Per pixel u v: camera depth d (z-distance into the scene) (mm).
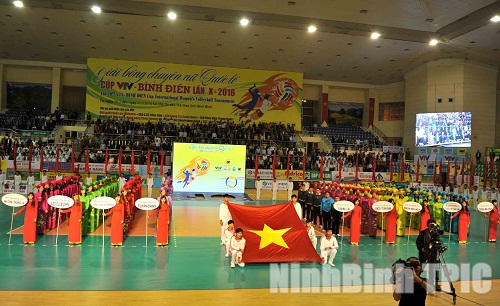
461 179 32281
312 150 38312
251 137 37406
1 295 8648
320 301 9078
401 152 37594
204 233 15891
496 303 9352
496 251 14719
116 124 35688
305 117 45594
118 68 37719
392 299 9344
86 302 8406
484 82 35156
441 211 17766
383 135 43844
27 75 40062
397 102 43594
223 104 39219
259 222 12656
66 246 13141
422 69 37188
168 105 38438
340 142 40500
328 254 12453
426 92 36562
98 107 37438
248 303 8750
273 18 25406
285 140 37938
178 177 26625
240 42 31047
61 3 24219
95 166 30422
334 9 23609
